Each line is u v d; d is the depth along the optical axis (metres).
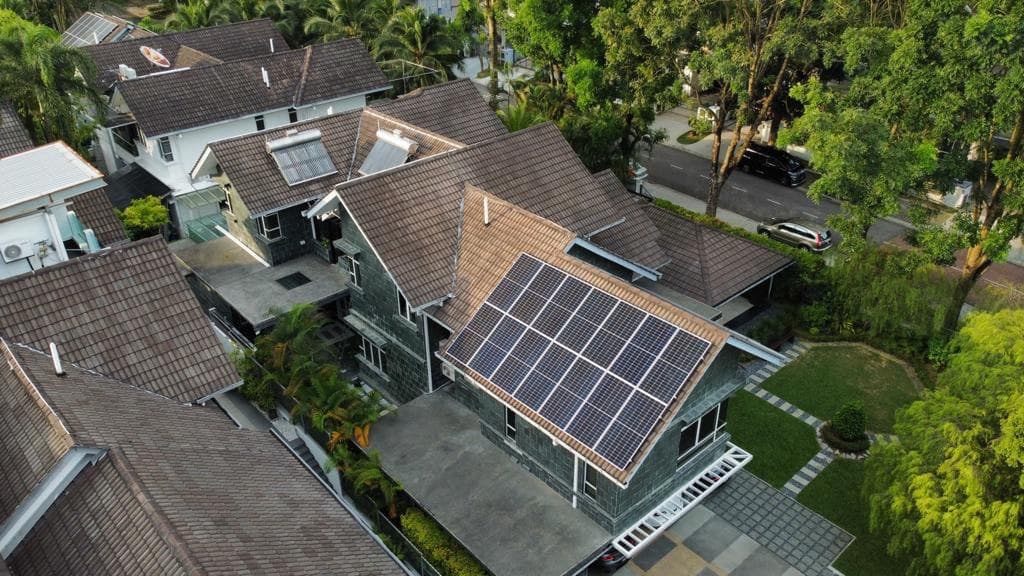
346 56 48.53
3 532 16.84
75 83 40.09
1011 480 19.92
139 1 81.38
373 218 27.02
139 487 16.33
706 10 35.09
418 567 22.92
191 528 15.89
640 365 21.06
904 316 32.03
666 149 54.66
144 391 21.06
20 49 39.53
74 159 28.34
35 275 21.28
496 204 27.53
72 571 15.79
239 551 15.85
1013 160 27.67
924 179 30.06
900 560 24.05
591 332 22.38
